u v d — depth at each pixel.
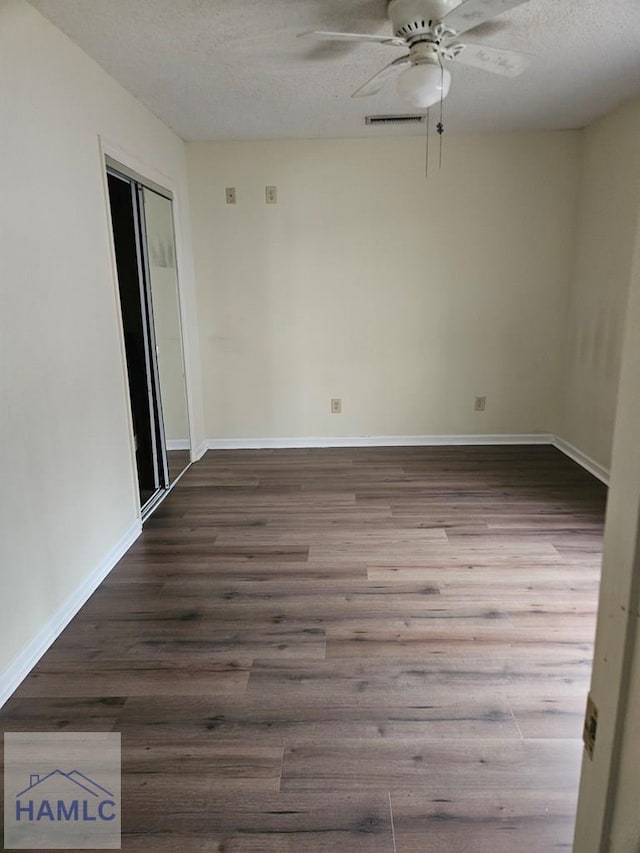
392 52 2.61
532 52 2.68
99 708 1.88
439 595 2.49
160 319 3.93
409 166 4.23
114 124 2.92
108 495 2.79
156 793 1.57
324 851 1.40
